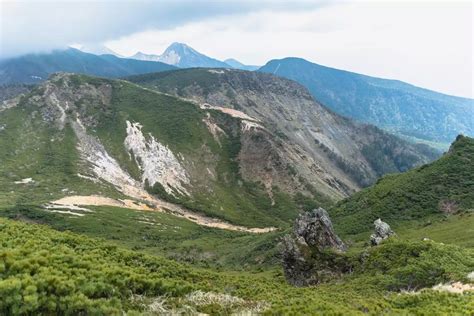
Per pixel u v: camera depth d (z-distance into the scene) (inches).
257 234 6875.0
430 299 1021.8
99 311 692.7
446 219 3897.6
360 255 2249.0
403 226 4190.5
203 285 1075.9
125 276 889.5
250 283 1418.6
